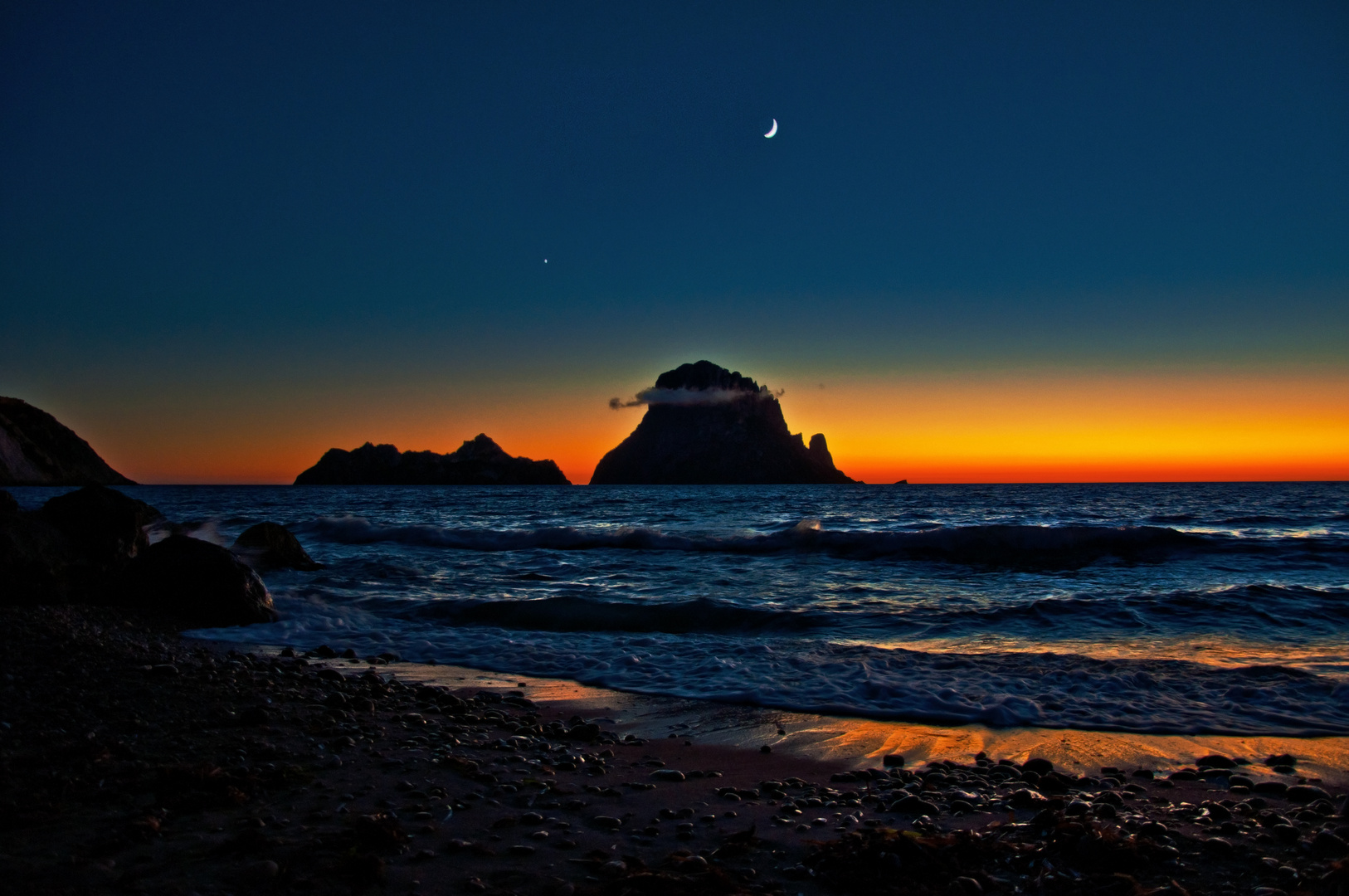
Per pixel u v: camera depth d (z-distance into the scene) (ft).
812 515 128.98
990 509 148.66
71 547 38.09
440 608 40.11
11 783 12.91
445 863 10.84
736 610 37.78
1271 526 96.32
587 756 17.84
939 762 18.10
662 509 158.30
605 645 32.19
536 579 51.80
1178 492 268.00
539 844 11.87
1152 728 20.68
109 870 9.75
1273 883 11.00
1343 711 22.08
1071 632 34.04
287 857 10.54
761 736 20.29
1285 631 34.06
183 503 185.37
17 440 542.16
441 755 16.71
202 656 26.73
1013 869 11.46
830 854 11.55
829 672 27.04
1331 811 14.25
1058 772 16.97
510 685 26.20
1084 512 132.36
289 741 16.92
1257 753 18.78
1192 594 40.78
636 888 10.01
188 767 13.53
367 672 27.48
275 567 55.11
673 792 15.33
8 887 9.09
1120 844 11.85
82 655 23.90
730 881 10.44
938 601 42.42
